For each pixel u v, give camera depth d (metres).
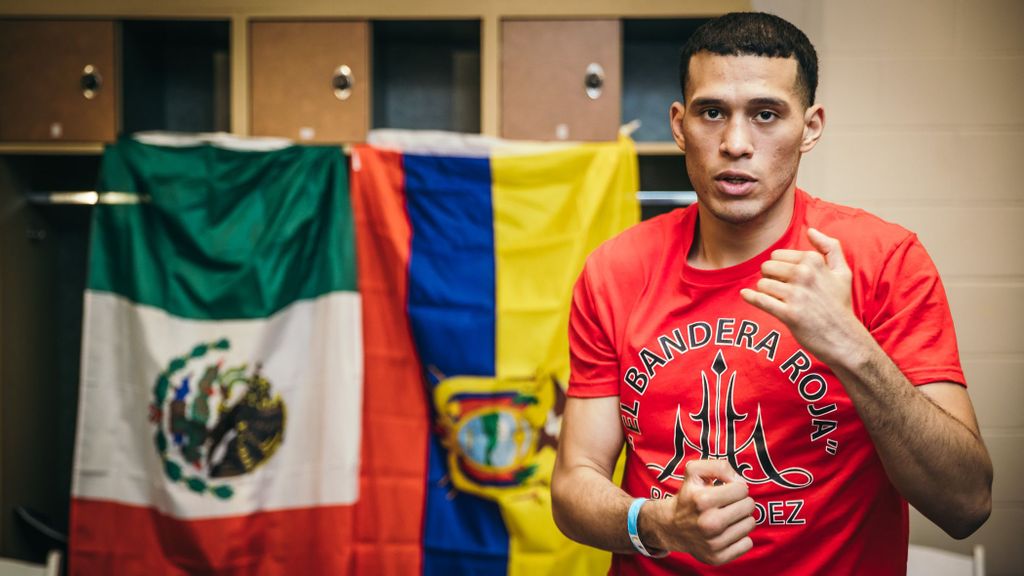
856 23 2.55
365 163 2.46
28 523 2.71
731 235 1.14
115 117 2.58
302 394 2.45
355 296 2.44
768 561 1.13
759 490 1.12
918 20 2.54
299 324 2.46
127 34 2.65
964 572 1.98
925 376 1.07
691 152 1.10
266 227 2.45
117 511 2.43
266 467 2.43
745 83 1.05
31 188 2.85
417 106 2.96
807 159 2.58
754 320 1.12
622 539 1.09
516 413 2.39
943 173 2.55
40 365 2.89
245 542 2.41
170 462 2.40
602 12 2.55
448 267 2.43
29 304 2.83
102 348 2.44
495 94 2.56
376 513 2.45
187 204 2.43
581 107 2.55
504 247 2.42
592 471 1.22
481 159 2.44
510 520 2.37
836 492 1.10
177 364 2.41
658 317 1.19
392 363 2.46
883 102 2.56
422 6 2.56
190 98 2.97
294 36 2.57
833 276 0.96
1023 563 2.49
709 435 1.13
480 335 2.40
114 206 2.44
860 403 0.97
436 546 2.41
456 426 2.40
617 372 1.25
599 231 2.44
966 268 2.55
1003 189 2.54
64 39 2.58
